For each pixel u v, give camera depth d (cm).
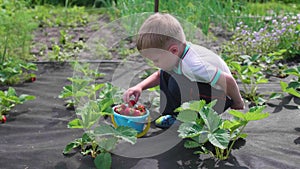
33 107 278
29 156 211
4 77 321
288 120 252
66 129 244
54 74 352
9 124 251
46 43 447
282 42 396
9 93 268
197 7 462
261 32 410
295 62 383
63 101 289
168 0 469
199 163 202
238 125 200
